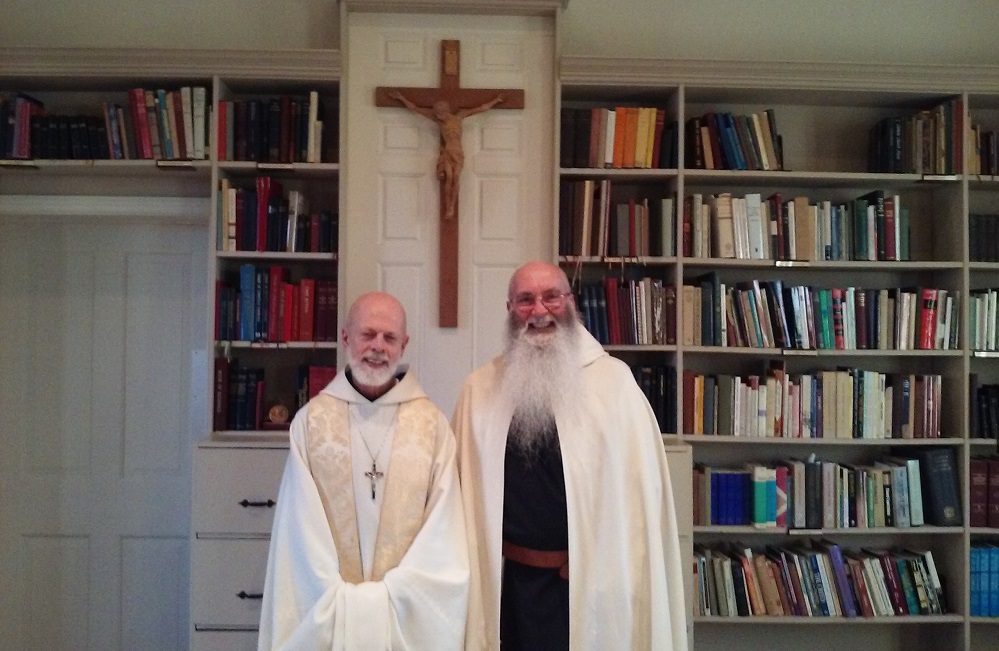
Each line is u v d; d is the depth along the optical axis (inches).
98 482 123.3
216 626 98.9
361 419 75.2
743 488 112.8
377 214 115.0
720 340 113.6
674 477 102.1
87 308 124.3
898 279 123.9
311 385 111.7
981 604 111.4
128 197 120.7
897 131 116.3
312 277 119.7
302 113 112.7
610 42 124.8
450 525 71.3
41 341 124.0
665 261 112.4
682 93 113.3
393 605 67.2
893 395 115.1
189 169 113.7
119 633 122.3
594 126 114.3
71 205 120.1
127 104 119.9
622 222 114.3
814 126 124.6
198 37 122.0
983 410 114.5
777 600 110.7
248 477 100.0
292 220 112.0
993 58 125.8
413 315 114.4
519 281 78.2
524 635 74.4
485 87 116.3
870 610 111.3
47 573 122.8
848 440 112.9
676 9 125.2
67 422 123.7
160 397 124.2
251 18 122.0
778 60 113.0
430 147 115.6
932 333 114.6
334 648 65.6
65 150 112.4
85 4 122.0
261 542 99.5
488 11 115.2
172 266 124.9
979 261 116.5
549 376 75.2
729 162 114.9
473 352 114.4
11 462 123.5
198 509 99.8
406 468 73.2
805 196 123.4
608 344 112.0
